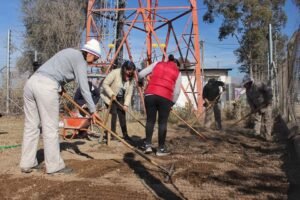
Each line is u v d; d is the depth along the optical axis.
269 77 17.28
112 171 6.78
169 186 5.92
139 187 5.85
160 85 8.20
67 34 29.27
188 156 8.18
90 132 10.94
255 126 11.91
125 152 8.57
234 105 19.75
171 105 8.30
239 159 7.95
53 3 31.28
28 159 6.67
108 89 9.59
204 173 6.68
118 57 22.27
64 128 10.41
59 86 6.60
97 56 6.77
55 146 6.51
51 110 6.44
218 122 13.73
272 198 5.40
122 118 10.23
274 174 6.70
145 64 22.45
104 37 22.38
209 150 8.99
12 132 12.23
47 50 29.86
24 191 5.61
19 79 19.62
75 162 7.39
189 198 5.36
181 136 11.62
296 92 8.77
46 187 5.79
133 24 20.89
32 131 6.68
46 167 6.54
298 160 7.52
